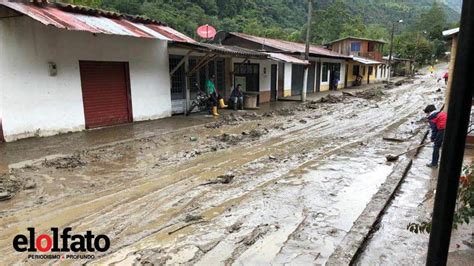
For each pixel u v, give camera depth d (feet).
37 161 26.84
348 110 61.98
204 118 49.80
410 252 14.88
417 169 26.84
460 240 15.05
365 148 33.76
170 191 21.57
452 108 6.12
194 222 17.52
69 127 37.76
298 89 88.99
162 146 33.17
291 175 25.14
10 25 31.12
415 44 230.48
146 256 14.32
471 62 5.84
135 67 44.27
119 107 43.32
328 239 15.97
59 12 34.76
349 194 21.56
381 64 152.15
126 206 19.21
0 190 20.58
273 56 62.75
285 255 14.57
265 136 39.01
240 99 59.47
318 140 37.27
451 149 6.23
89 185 22.24
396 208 19.63
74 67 37.37
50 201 19.62
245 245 15.35
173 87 51.47
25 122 33.53
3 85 31.30
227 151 31.91
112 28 35.73
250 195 21.16
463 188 13.89
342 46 161.89
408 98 82.79
